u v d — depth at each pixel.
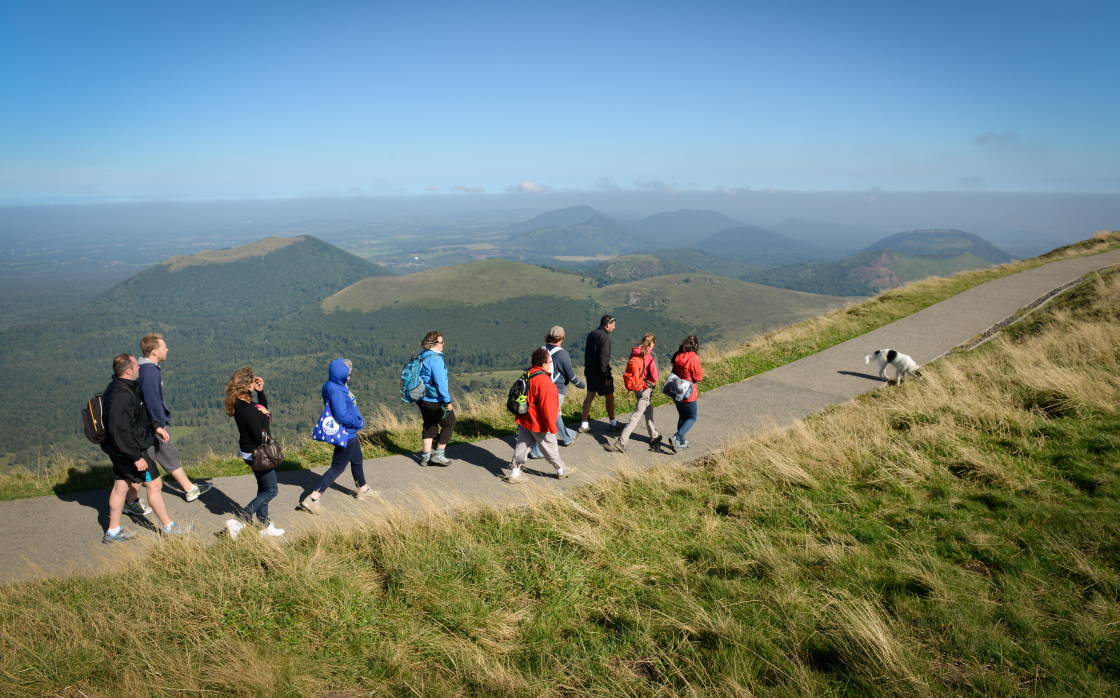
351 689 3.04
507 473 5.99
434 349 6.23
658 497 5.31
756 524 4.67
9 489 6.19
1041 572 3.61
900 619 3.24
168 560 4.31
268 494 4.91
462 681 3.05
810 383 9.15
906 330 12.30
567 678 3.04
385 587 4.00
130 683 2.96
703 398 8.68
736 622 3.35
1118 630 3.00
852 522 4.54
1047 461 5.17
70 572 4.33
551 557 4.25
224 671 3.00
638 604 3.68
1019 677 2.79
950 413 6.57
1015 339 10.63
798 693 2.76
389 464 6.52
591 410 8.47
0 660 3.19
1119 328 8.91
